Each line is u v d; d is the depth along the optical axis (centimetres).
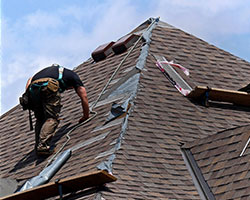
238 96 3338
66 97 3675
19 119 3784
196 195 2691
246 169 2745
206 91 3294
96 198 2431
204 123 3155
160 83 3356
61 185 2545
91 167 2697
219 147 2928
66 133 3212
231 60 3828
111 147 2800
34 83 3120
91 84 3650
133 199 2475
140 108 3102
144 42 3709
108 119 3075
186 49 3750
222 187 2723
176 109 3192
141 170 2703
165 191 2623
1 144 3553
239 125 3212
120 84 3400
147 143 2886
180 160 2880
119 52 3838
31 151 3256
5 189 2911
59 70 3183
